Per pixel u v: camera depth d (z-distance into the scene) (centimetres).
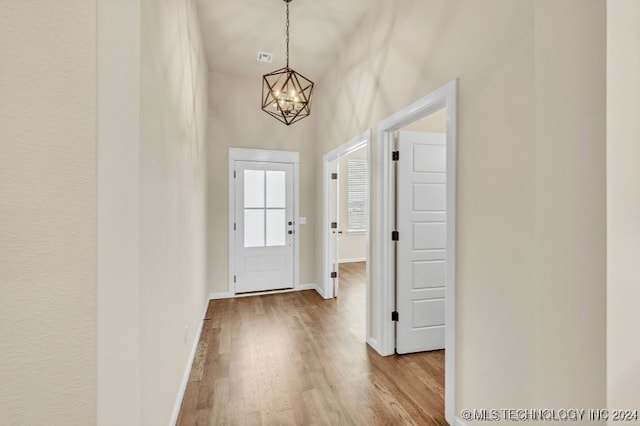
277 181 426
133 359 88
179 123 182
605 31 83
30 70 71
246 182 411
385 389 194
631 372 85
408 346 243
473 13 147
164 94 142
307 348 253
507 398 128
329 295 398
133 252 88
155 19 123
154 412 124
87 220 77
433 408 176
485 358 141
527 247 120
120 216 83
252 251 415
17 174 71
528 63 119
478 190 145
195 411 172
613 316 83
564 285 93
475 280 147
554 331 96
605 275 83
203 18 276
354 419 166
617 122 84
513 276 126
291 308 358
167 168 149
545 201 99
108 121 80
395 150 243
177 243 177
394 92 219
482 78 142
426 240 246
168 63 151
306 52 337
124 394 84
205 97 338
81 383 77
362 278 518
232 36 305
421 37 188
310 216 444
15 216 71
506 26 129
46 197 73
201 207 303
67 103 75
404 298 241
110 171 81
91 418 78
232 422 164
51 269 74
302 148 438
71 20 75
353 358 235
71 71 75
